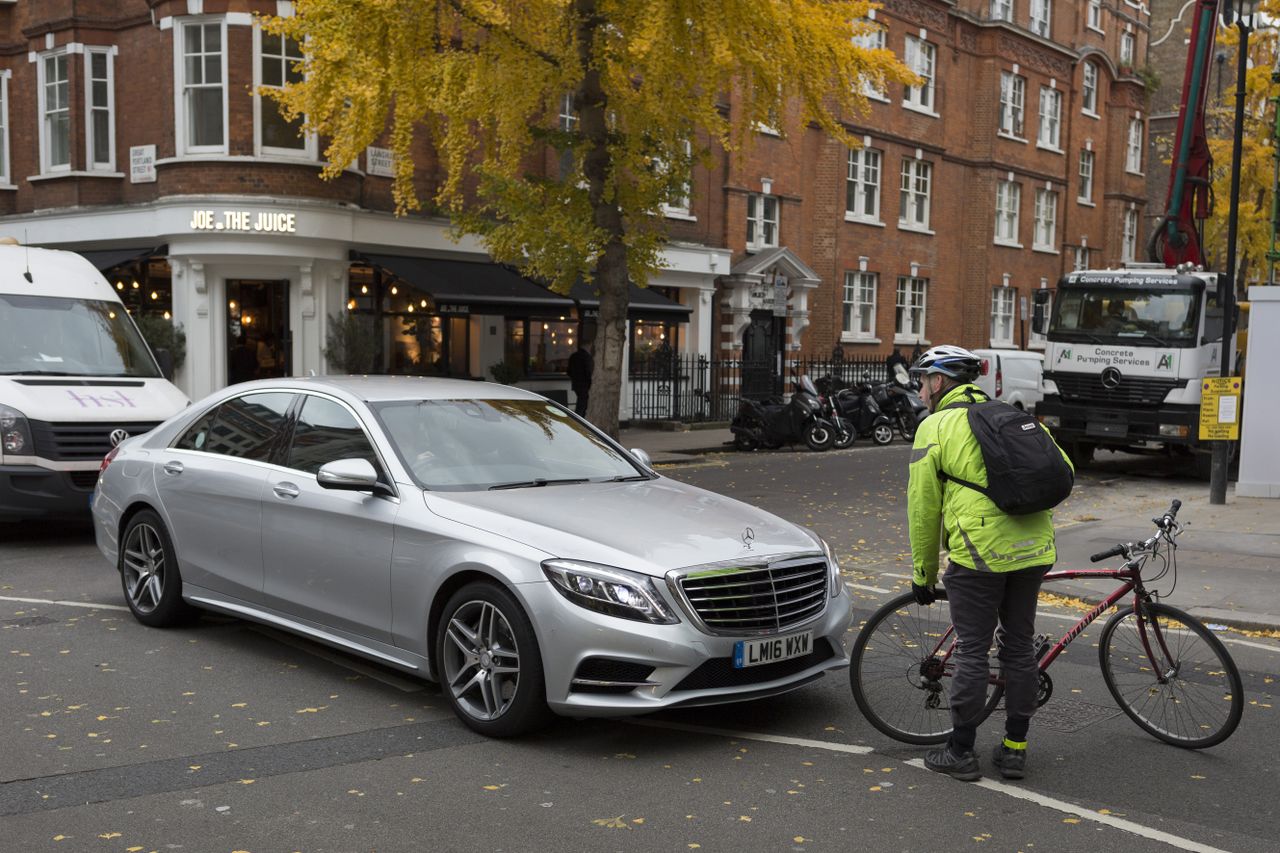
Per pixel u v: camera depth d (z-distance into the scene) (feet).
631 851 13.44
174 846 13.42
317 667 21.02
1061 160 127.24
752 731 17.93
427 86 46.32
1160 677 17.80
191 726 17.70
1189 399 55.06
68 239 67.41
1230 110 96.99
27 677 20.20
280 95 50.49
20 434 33.04
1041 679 17.48
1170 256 61.62
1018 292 122.11
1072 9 128.06
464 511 17.99
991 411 15.47
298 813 14.42
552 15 47.98
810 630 17.48
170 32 61.77
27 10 69.00
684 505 19.16
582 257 52.31
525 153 52.95
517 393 22.77
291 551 20.27
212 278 62.75
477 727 17.35
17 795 14.89
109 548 24.86
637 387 83.56
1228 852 13.70
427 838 13.73
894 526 40.29
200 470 22.39
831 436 70.38
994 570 15.37
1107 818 14.67
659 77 45.78
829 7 50.06
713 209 88.28
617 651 16.05
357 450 20.01
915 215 109.81
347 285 65.10
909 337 108.88
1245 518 41.50
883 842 13.83
